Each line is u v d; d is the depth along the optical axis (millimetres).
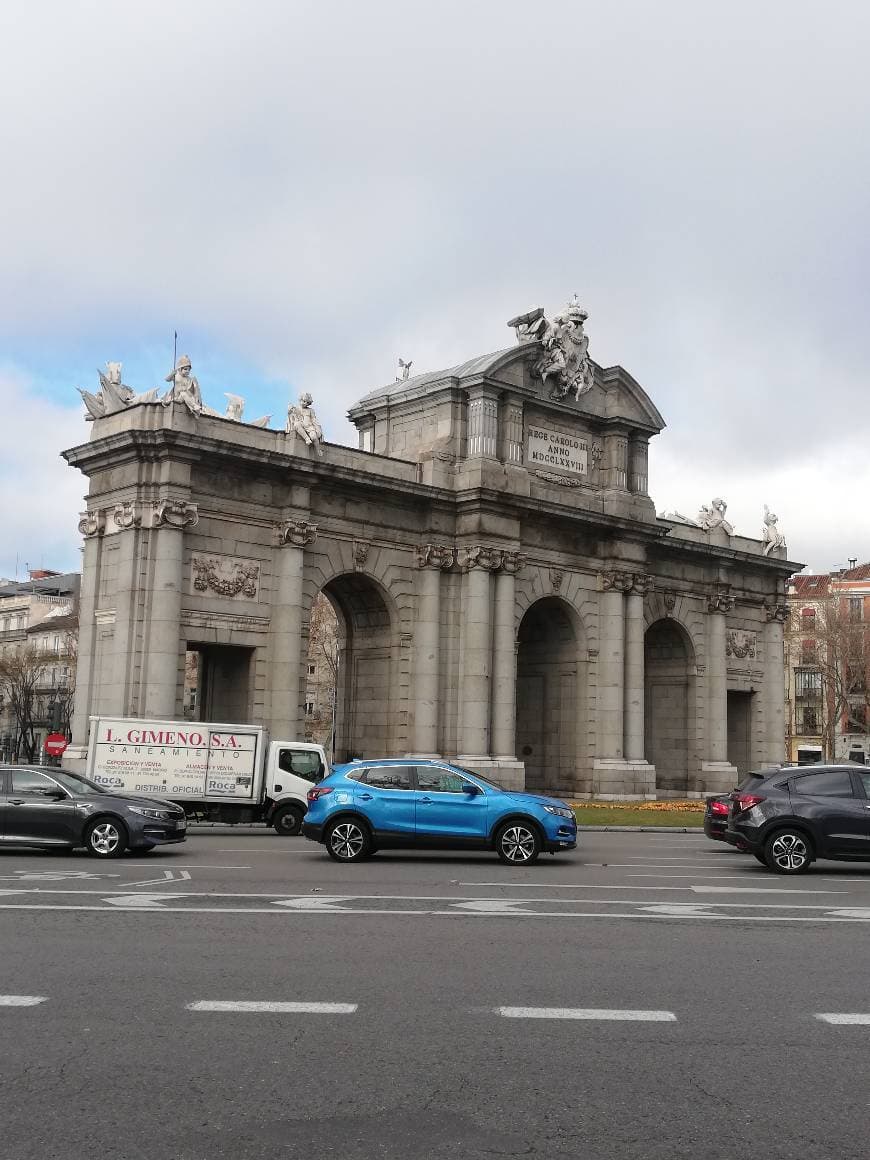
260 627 49625
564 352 60250
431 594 55188
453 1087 9516
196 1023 11328
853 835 25984
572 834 27422
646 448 63938
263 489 50062
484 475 55406
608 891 21844
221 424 49156
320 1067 9984
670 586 67938
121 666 45844
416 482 54688
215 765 38188
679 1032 11273
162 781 37844
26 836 26516
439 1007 12070
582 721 60906
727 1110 9094
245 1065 10008
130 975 13336
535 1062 10219
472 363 59562
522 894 21141
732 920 18172
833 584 126625
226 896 20000
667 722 70188
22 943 15133
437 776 27359
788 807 26234
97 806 26875
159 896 19781
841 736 123500
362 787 27203
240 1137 8375
